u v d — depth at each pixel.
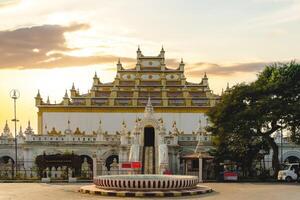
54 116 129.12
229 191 53.81
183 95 133.00
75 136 104.06
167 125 129.00
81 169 84.38
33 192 52.78
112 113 129.25
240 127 77.94
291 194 49.81
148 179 50.62
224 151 80.69
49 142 103.69
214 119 82.12
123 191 49.53
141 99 131.25
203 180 75.44
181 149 101.19
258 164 99.00
